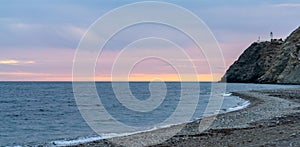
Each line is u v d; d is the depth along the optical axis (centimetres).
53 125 3988
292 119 2992
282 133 2019
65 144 2491
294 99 6084
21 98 9775
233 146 1745
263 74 19838
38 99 9312
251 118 3284
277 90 9294
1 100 8900
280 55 18275
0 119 4722
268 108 4325
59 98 9706
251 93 8462
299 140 1664
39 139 2919
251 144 1738
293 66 17025
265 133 2109
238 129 2591
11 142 2811
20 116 5131
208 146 1848
